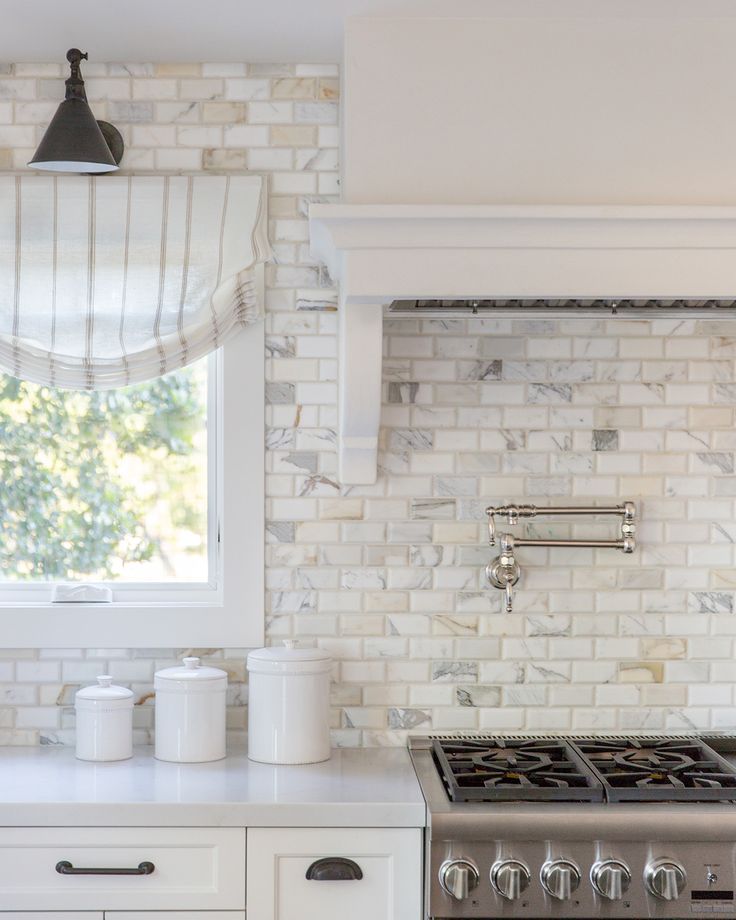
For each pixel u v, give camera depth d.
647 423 3.04
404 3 2.55
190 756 2.77
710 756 2.78
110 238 2.96
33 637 2.97
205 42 2.85
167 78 3.01
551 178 2.62
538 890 2.33
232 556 2.99
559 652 3.02
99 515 3.10
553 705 3.02
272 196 3.02
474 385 3.02
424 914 2.41
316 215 2.45
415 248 2.51
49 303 2.96
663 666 3.03
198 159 3.01
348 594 3.01
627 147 2.63
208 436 3.10
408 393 3.02
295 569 3.01
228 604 2.99
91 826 2.39
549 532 3.03
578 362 3.03
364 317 2.64
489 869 2.32
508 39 2.63
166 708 2.78
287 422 3.01
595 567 3.03
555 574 3.03
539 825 2.32
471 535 3.02
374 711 3.00
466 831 2.31
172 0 2.57
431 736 3.00
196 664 2.86
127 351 2.94
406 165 2.61
